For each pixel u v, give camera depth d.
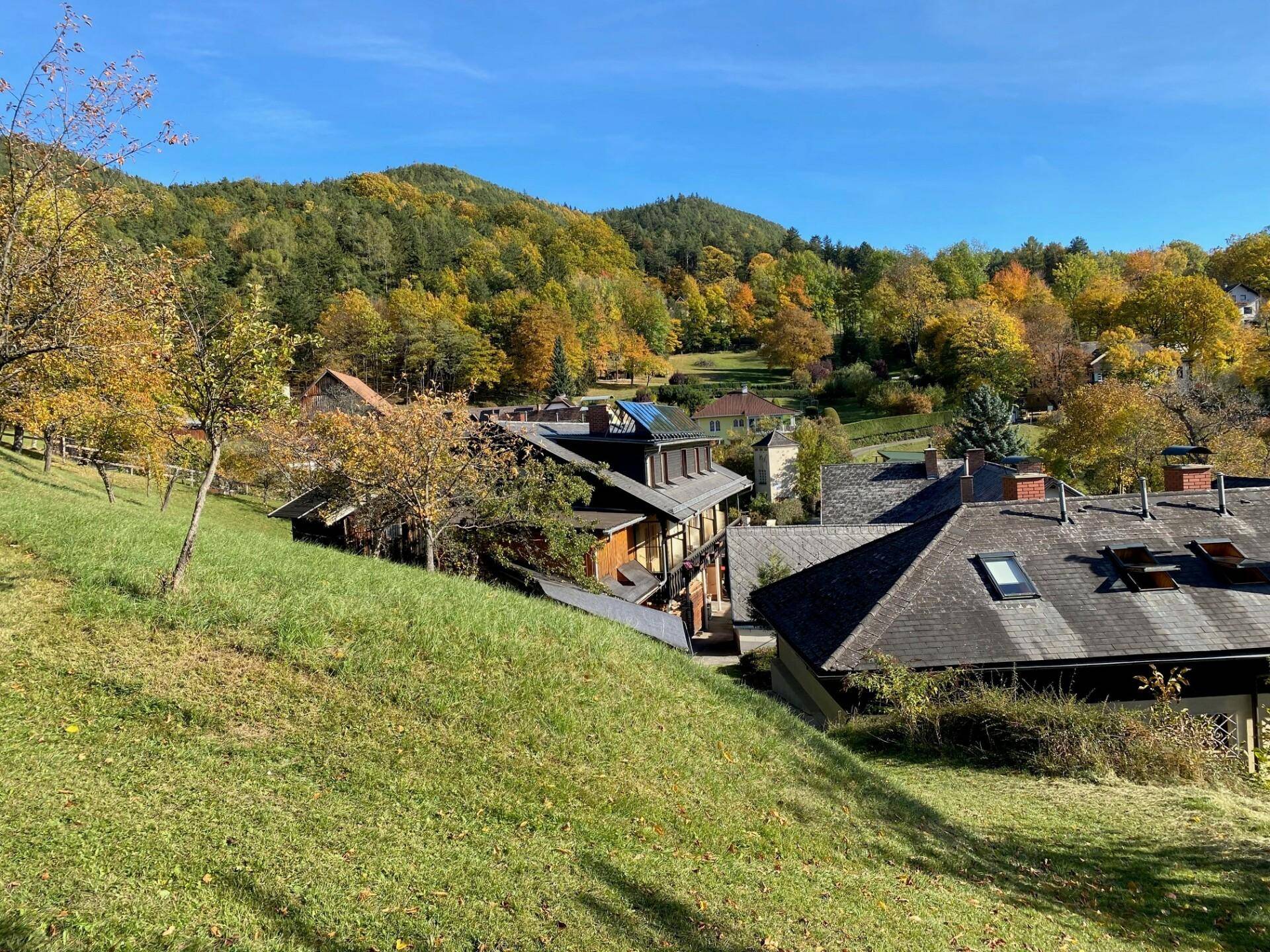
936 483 32.62
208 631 9.64
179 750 7.39
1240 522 16.66
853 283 122.25
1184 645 14.02
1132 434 38.94
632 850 7.36
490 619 11.89
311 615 10.54
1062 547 16.45
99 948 4.78
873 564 17.41
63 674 8.22
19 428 29.42
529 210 169.38
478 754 8.44
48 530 12.24
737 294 132.25
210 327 10.21
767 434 61.19
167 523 15.55
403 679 9.54
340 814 6.92
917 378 85.81
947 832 9.32
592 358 102.19
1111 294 81.19
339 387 60.25
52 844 5.70
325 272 99.62
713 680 13.03
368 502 21.19
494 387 91.44
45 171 8.52
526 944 5.61
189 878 5.66
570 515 21.95
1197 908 7.86
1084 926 7.40
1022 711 12.53
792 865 7.77
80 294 9.12
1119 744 12.12
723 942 6.12
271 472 34.03
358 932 5.44
